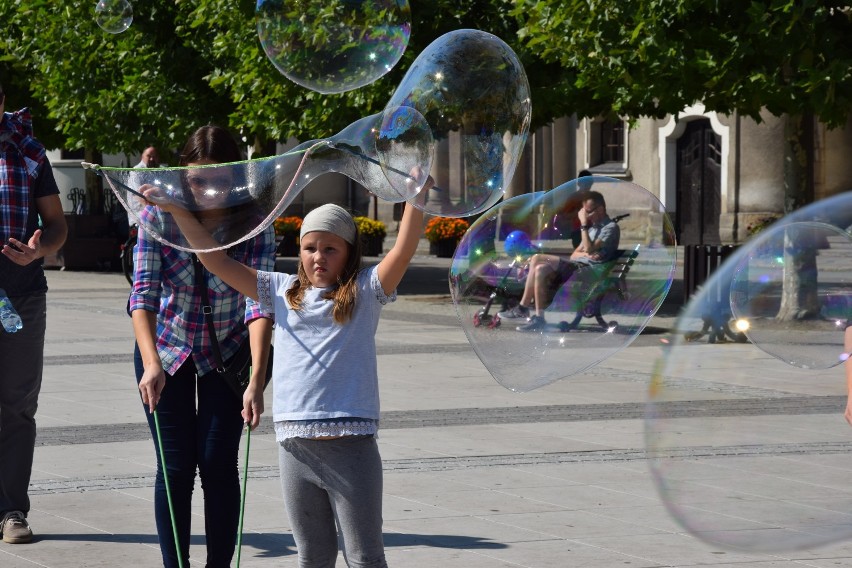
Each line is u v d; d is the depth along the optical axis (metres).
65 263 25.86
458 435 8.66
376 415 4.21
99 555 5.74
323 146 4.48
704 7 14.12
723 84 13.94
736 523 4.52
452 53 4.87
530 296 5.82
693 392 5.27
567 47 14.79
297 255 30.98
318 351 4.18
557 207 5.90
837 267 5.20
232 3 18.06
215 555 4.84
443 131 4.81
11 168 5.84
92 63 22.20
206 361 4.88
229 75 19.14
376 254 28.66
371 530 4.15
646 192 6.05
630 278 5.80
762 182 29.70
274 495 6.95
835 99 13.73
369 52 5.81
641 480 7.28
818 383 8.47
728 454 4.89
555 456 7.95
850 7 14.16
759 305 5.28
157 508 4.88
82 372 11.66
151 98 21.25
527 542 5.98
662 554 5.79
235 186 4.36
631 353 13.29
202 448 4.86
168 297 4.90
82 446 8.27
